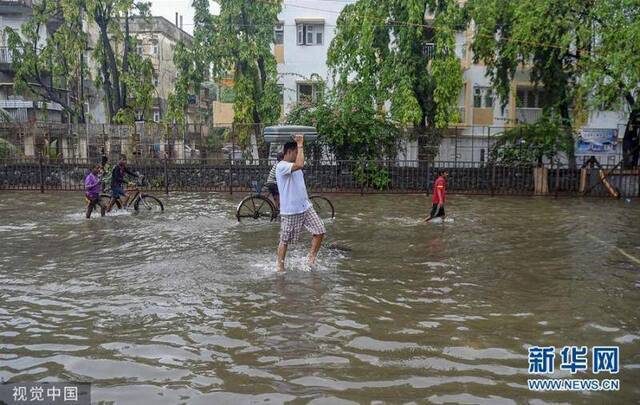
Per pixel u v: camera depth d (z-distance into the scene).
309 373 4.46
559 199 18.52
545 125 20.50
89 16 23.17
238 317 5.78
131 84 24.48
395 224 12.49
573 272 7.84
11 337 5.25
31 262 8.38
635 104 18.66
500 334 5.32
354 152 21.06
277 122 23.59
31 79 27.28
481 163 20.30
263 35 23.97
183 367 4.58
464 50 26.39
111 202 14.05
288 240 7.72
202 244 9.78
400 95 20.11
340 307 6.11
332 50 21.70
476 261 8.53
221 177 20.80
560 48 18.91
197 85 25.66
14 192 19.70
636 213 14.77
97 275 7.53
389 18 21.16
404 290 6.82
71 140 22.89
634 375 4.44
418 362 4.66
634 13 17.02
